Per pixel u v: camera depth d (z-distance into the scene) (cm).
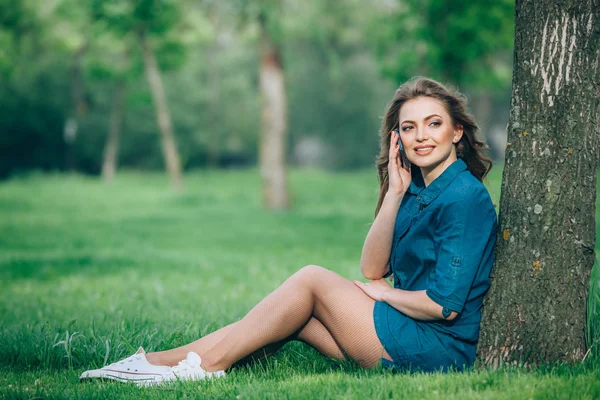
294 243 1405
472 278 341
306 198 2753
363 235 1562
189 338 467
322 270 374
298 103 5831
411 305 349
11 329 525
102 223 1884
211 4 2562
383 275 392
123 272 1002
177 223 1877
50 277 952
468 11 1797
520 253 356
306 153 6397
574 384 317
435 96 363
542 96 353
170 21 2684
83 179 3669
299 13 2311
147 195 2819
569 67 349
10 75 3362
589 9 348
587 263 358
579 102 349
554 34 350
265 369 398
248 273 976
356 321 361
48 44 3334
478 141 376
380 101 5756
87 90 4941
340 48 5478
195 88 5412
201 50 5203
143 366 380
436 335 355
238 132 5753
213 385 353
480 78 2073
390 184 385
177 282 900
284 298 369
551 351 354
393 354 355
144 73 3388
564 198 351
